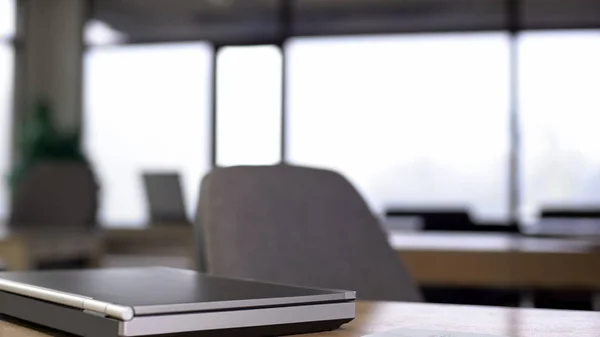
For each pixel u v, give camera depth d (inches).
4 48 331.0
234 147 317.4
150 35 334.3
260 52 323.9
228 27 329.4
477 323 27.2
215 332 22.3
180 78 330.3
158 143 329.4
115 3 335.6
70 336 23.0
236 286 27.0
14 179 301.3
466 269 72.1
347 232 47.3
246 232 43.1
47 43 332.2
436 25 311.1
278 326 23.8
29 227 141.5
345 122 314.2
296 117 317.4
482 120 303.7
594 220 162.7
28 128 311.1
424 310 30.5
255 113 318.3
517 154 297.7
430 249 72.7
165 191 188.5
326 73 317.4
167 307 21.3
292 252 44.4
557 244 80.7
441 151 307.4
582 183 292.4
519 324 26.9
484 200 301.3
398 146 311.1
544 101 298.5
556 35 299.1
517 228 161.2
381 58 315.3
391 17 315.6
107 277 29.3
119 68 334.0
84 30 332.2
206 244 42.4
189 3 333.1
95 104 333.4
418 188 309.0
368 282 46.7
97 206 155.6
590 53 296.4
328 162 313.6
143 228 168.9
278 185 45.9
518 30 302.5
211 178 44.3
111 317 21.0
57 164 155.9
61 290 24.1
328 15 323.0
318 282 44.7
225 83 324.5
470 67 307.0
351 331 25.4
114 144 332.5
